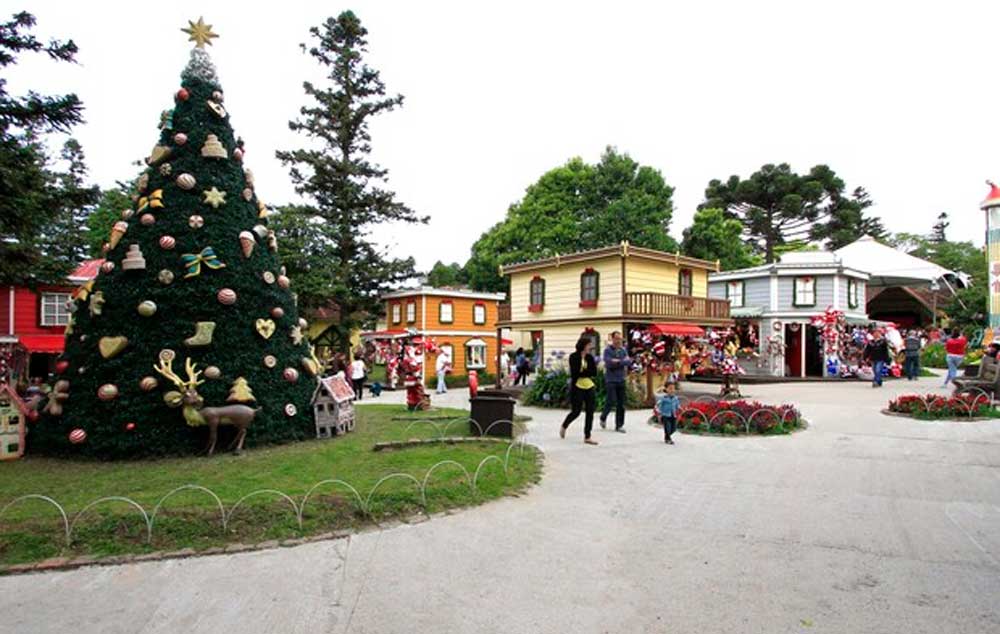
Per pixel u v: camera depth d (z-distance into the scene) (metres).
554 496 6.20
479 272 45.69
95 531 4.80
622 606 3.67
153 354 8.45
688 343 18.22
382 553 4.59
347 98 28.89
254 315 9.27
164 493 5.98
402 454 7.95
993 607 3.58
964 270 44.12
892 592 3.81
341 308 29.88
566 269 21.81
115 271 8.89
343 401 10.08
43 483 6.58
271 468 7.22
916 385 19.69
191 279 8.83
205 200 9.22
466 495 6.01
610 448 8.83
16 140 8.83
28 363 18.94
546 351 22.44
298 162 28.59
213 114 9.64
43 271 12.53
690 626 3.40
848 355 24.84
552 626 3.42
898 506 5.70
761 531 5.05
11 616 3.59
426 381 29.28
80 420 8.21
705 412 10.59
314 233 27.91
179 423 8.32
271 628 3.42
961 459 7.68
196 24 9.81
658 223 38.25
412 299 31.05
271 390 9.16
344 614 3.59
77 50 8.66
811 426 10.61
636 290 20.16
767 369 27.30
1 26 8.20
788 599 3.73
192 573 4.22
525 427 11.18
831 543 4.73
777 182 48.94
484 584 4.02
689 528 5.15
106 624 3.48
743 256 42.00
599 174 39.44
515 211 44.00
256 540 4.81
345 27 28.80
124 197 28.61
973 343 23.98
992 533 4.92
